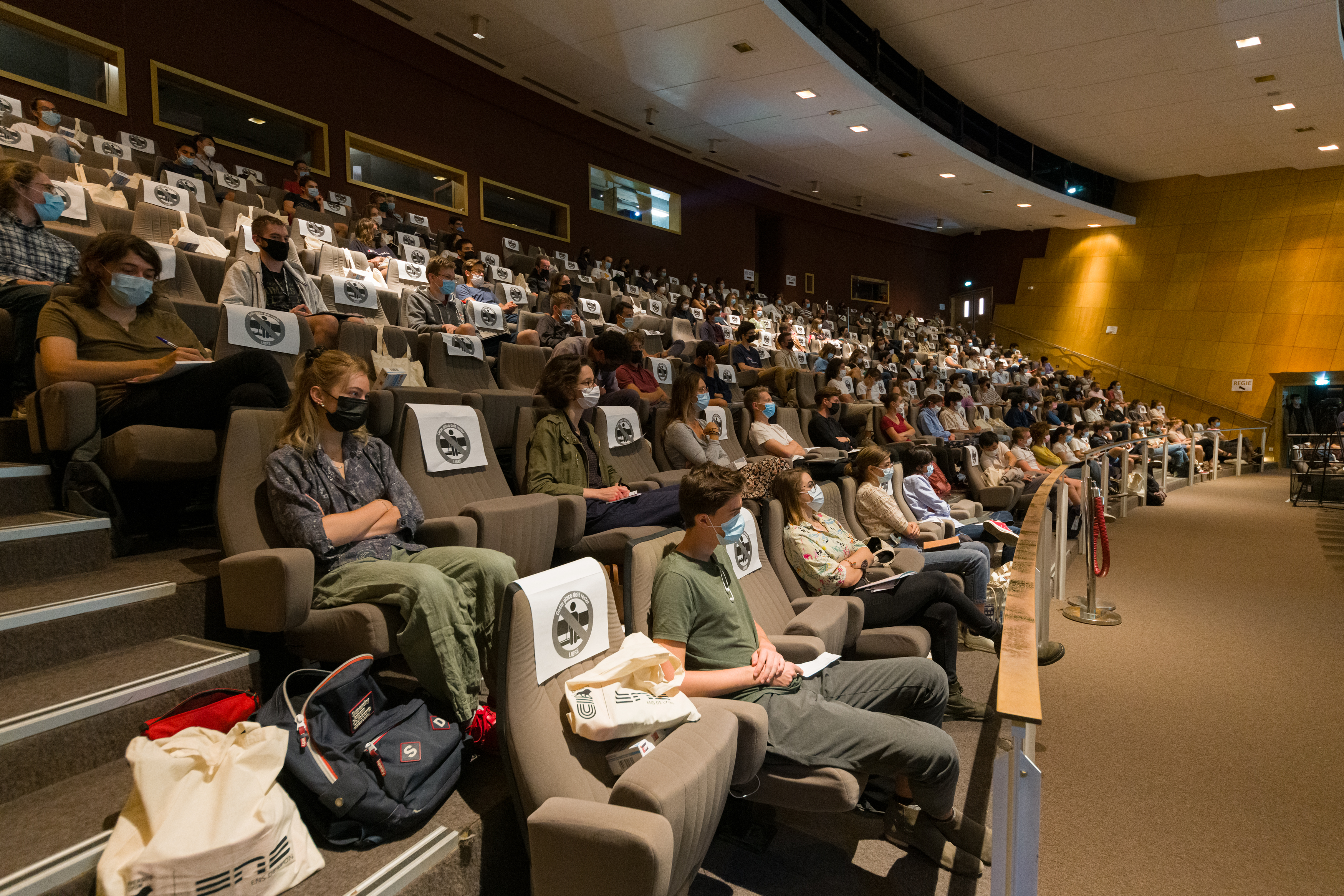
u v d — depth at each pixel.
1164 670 3.28
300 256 5.24
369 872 1.39
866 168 13.83
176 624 1.91
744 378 7.51
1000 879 1.20
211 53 7.70
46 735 1.44
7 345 2.54
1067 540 5.18
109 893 1.15
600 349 4.22
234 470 2.00
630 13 8.30
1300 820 2.12
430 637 1.76
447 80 9.90
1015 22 9.87
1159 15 9.40
